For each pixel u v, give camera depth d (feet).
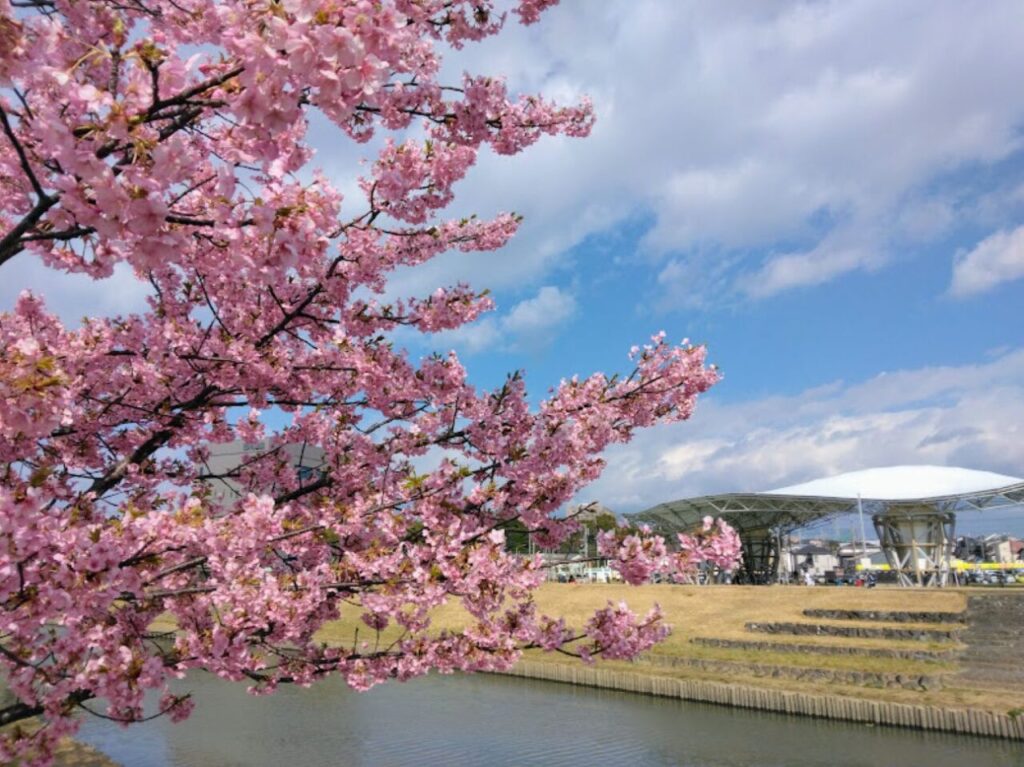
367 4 8.79
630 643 18.04
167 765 53.01
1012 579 162.50
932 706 57.31
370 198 18.26
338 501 21.03
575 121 19.61
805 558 208.23
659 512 146.00
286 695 75.56
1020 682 63.57
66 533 11.68
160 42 12.86
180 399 21.02
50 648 14.26
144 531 13.38
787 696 63.87
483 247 23.95
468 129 18.42
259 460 23.30
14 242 10.97
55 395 11.84
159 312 22.09
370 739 59.57
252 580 16.63
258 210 9.88
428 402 20.85
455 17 17.17
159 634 17.38
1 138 12.50
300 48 8.85
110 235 9.20
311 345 22.00
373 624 21.15
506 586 17.31
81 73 11.91
